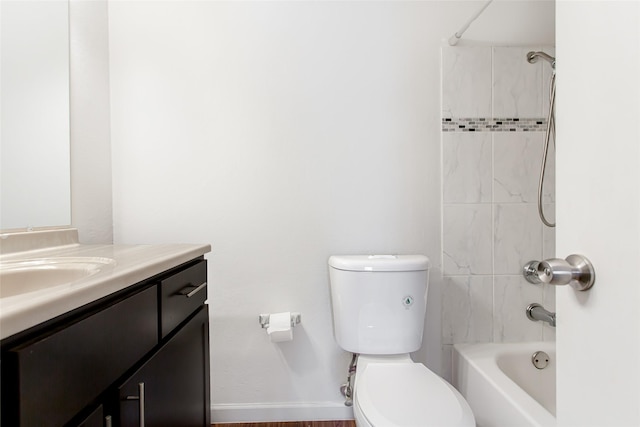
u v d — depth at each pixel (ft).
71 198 4.44
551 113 4.80
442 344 5.26
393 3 5.23
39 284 2.78
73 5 4.48
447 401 3.39
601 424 1.57
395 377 3.85
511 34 5.28
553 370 5.08
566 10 1.77
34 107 3.91
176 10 5.14
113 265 2.55
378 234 5.28
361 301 4.57
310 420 5.24
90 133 4.77
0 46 3.52
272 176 5.23
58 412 1.70
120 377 2.30
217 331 5.23
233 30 5.17
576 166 1.71
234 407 5.22
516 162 5.23
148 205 5.16
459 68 5.17
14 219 3.64
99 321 2.03
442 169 5.22
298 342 5.27
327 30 5.21
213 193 5.19
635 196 1.40
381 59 5.23
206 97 5.17
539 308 5.20
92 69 4.81
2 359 1.48
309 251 5.25
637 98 1.39
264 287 5.25
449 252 5.24
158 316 2.80
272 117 5.21
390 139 5.25
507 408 3.80
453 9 5.24
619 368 1.47
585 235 1.65
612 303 1.51
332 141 5.24
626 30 1.44
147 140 5.14
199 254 3.74
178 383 3.17
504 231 5.25
